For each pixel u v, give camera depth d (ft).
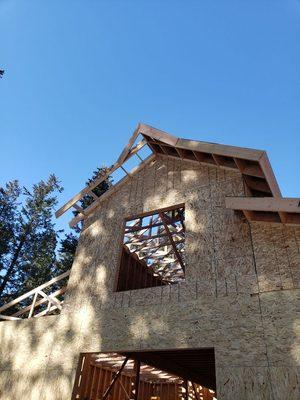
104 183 72.18
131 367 37.52
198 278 20.45
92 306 23.76
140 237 30.58
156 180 28.40
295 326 16.07
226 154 22.43
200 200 24.26
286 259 18.25
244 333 17.17
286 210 17.87
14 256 75.25
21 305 73.72
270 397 14.90
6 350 25.07
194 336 18.43
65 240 72.18
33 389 22.06
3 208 79.97
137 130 28.99
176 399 45.50
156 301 21.09
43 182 91.40
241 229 20.95
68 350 22.53
